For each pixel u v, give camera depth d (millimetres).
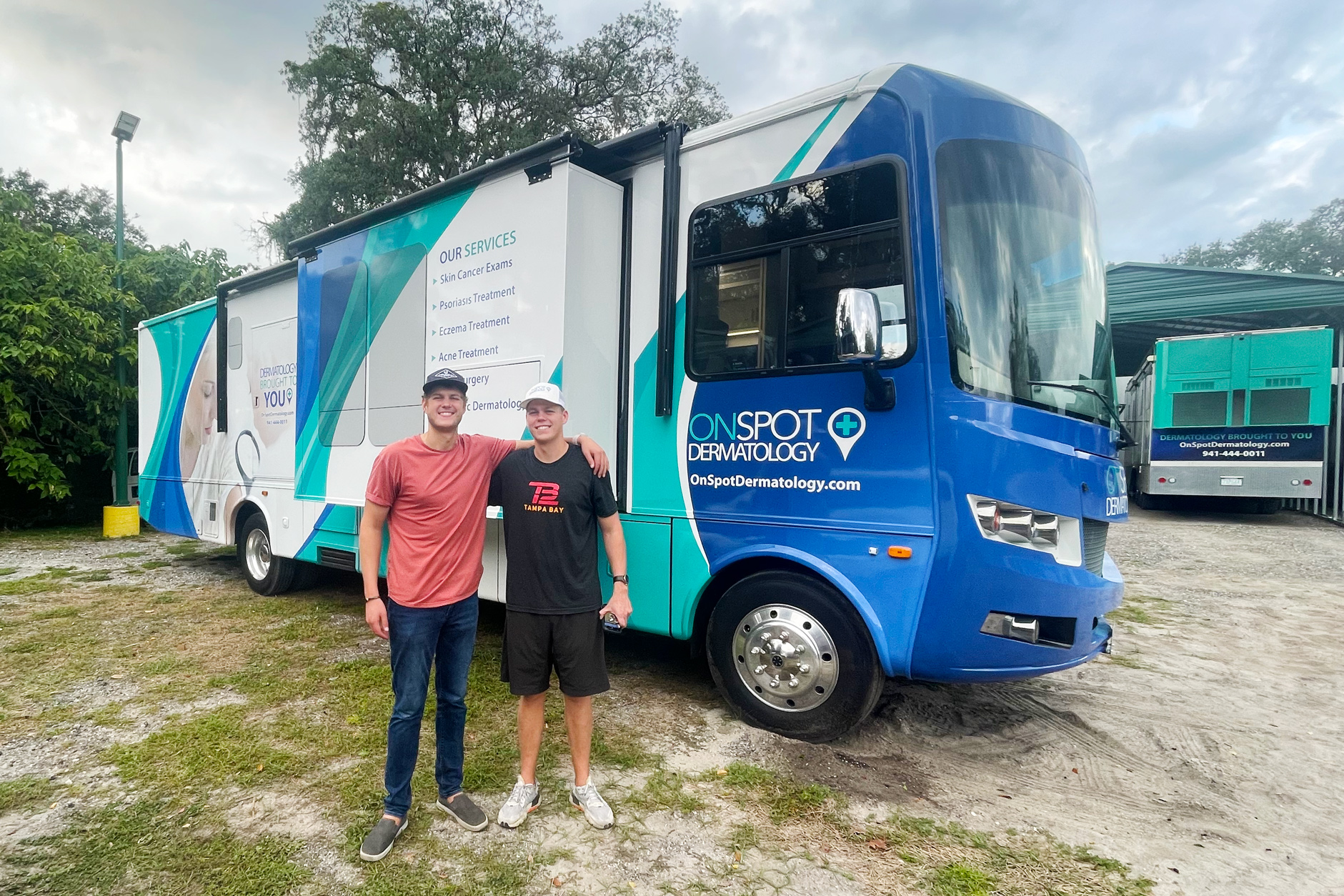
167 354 7797
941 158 3148
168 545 9508
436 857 2510
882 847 2615
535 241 3932
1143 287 16953
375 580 2582
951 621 3020
